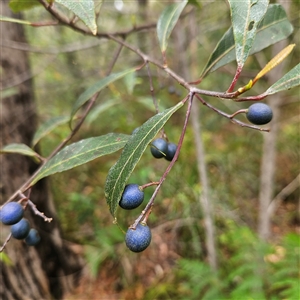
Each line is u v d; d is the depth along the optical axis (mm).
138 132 871
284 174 5156
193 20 3031
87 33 1573
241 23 937
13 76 2746
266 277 3033
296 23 2924
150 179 3836
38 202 3020
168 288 3369
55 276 3400
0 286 2791
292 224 4426
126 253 3656
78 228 4008
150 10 3684
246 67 3920
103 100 4273
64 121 1811
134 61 3707
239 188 4590
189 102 928
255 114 987
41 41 4430
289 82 871
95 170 4633
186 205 3867
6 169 2674
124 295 3469
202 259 3727
